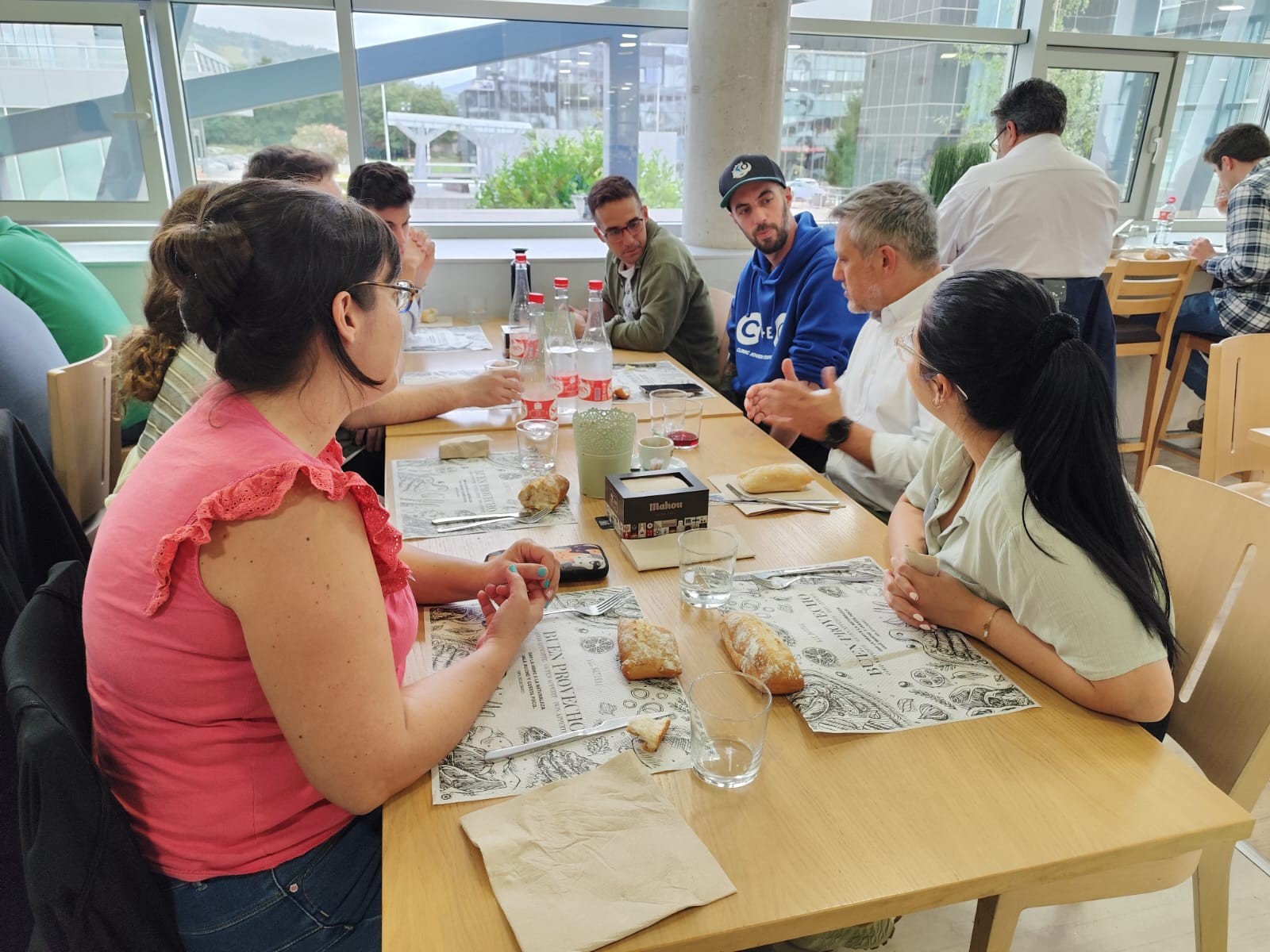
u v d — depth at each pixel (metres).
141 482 0.80
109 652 0.80
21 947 1.32
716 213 3.71
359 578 0.75
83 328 2.60
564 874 0.70
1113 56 4.27
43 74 3.32
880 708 0.92
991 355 0.98
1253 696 1.08
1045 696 0.95
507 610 0.99
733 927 0.66
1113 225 3.10
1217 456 2.22
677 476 1.38
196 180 3.62
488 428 1.86
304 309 0.75
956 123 4.29
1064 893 1.04
